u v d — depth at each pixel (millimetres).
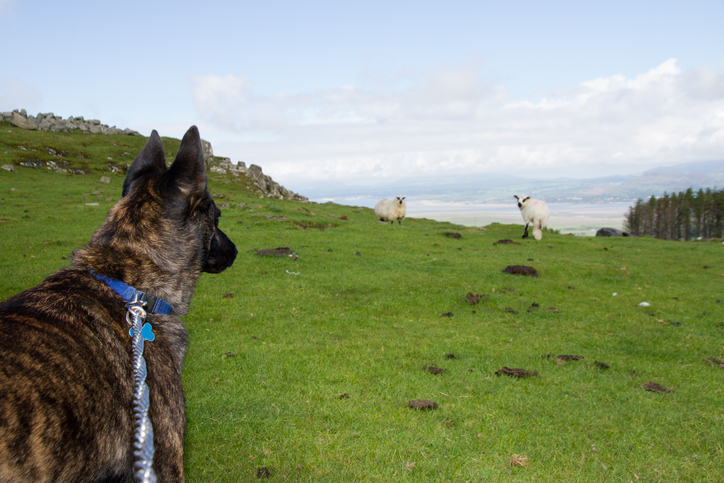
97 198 25109
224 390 4988
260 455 3703
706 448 4109
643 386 5598
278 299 9500
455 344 7223
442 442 4023
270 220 22172
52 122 56281
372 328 8016
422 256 15688
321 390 5090
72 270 2023
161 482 1887
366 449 3850
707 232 85375
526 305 10164
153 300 2096
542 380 5695
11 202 22078
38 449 1474
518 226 29906
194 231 2387
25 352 1579
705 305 10711
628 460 3867
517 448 3994
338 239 18078
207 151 55281
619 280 13312
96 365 1761
